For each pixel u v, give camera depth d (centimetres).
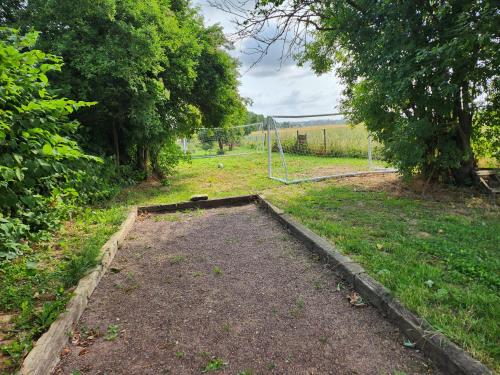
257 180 904
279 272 339
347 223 452
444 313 222
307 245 399
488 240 368
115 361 216
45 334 218
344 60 788
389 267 297
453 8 489
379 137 685
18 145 318
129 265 377
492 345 187
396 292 250
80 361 216
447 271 291
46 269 328
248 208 634
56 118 360
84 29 635
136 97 722
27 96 341
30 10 636
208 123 1165
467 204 542
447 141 617
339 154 1391
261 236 456
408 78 505
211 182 917
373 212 509
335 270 325
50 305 249
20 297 270
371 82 637
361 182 779
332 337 228
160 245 443
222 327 248
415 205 543
